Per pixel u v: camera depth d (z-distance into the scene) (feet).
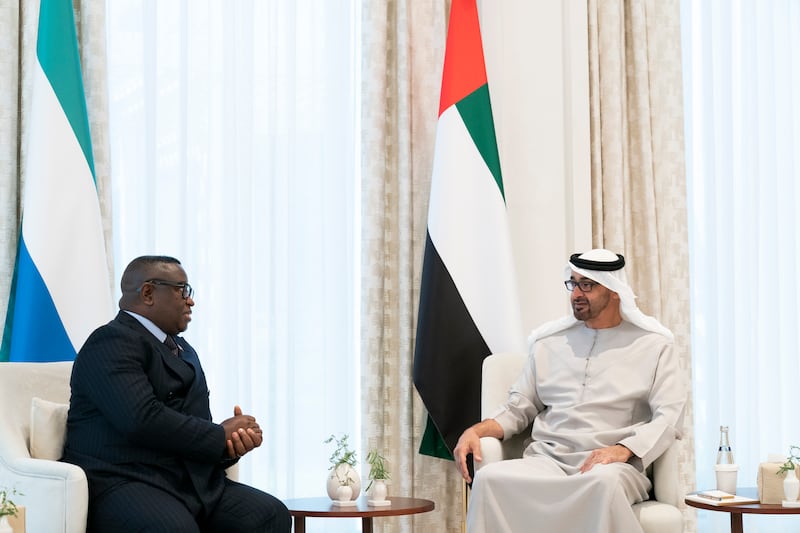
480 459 11.14
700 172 16.55
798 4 17.07
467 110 14.44
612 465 10.09
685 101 16.47
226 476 10.05
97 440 9.18
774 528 16.22
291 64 14.71
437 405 13.99
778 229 16.93
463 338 14.07
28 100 13.08
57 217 12.32
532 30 15.25
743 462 16.43
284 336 14.52
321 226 14.83
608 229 15.31
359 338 14.78
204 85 14.37
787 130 17.02
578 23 15.29
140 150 13.96
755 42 16.93
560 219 15.02
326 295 14.79
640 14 15.78
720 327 16.52
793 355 16.80
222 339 14.19
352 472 11.18
